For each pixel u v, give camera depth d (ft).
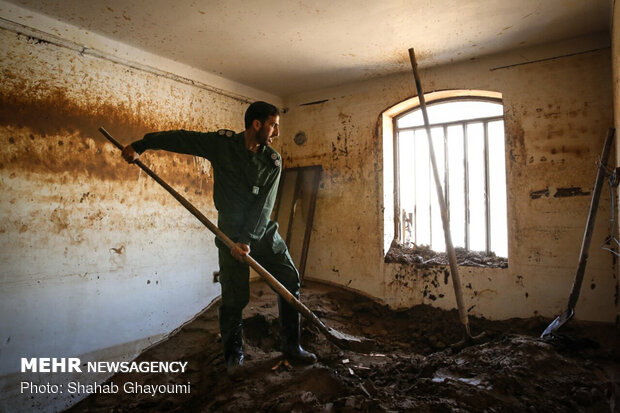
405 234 14.06
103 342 9.94
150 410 8.25
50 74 9.12
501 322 11.17
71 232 9.41
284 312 8.39
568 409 6.18
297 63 12.21
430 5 8.70
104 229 10.07
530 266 10.96
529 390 6.62
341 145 14.51
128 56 10.73
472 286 11.78
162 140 7.56
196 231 12.44
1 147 8.29
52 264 9.05
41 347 8.79
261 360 8.50
